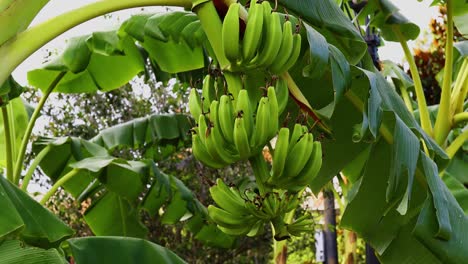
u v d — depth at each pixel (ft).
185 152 33.73
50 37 6.55
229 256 34.22
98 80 15.26
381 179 10.35
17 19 6.35
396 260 10.61
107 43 13.79
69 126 33.76
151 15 12.99
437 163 10.94
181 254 33.09
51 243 6.81
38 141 16.03
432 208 9.27
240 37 6.81
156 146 18.75
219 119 6.61
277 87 7.09
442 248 9.05
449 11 13.85
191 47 11.97
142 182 14.51
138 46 15.02
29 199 6.96
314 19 8.54
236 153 6.81
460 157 17.07
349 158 10.60
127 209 16.58
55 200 31.78
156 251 10.25
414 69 14.73
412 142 8.95
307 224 6.65
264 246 34.73
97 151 15.81
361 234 10.75
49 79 15.26
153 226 32.94
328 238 24.54
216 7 6.99
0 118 16.40
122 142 17.31
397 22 14.51
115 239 10.07
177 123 17.71
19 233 6.35
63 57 13.73
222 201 6.65
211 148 6.61
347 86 8.27
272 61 6.84
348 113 10.39
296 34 7.24
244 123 6.48
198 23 12.07
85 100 33.83
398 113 10.18
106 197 16.53
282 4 8.39
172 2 6.92
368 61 10.37
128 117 33.81
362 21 15.72
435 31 29.37
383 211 10.52
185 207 16.80
